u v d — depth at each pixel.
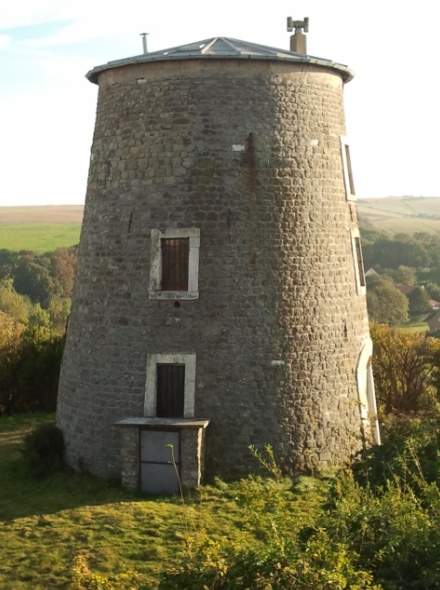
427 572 9.00
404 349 30.62
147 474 18.03
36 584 13.55
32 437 20.66
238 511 16.50
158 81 18.95
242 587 8.29
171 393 18.89
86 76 20.64
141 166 19.06
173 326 18.72
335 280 19.75
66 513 16.77
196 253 18.58
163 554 14.45
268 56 18.70
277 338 18.75
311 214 19.30
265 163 18.81
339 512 10.20
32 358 31.88
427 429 14.80
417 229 99.94
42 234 99.19
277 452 18.56
